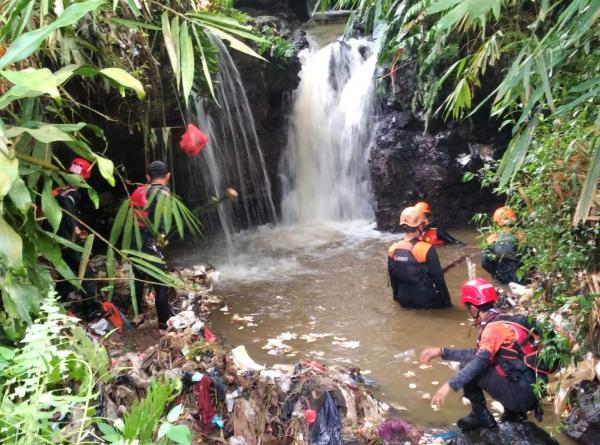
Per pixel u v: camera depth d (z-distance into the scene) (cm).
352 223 959
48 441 149
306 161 1004
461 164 862
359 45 1032
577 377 369
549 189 354
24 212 196
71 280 250
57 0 259
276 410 391
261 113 917
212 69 560
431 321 564
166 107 665
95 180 716
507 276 620
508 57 723
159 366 400
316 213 996
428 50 582
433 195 882
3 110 271
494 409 411
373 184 907
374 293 643
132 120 611
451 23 183
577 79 302
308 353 508
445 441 372
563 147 342
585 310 340
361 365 484
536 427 353
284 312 599
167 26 274
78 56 363
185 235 849
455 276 679
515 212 435
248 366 451
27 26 278
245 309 609
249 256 796
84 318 516
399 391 442
